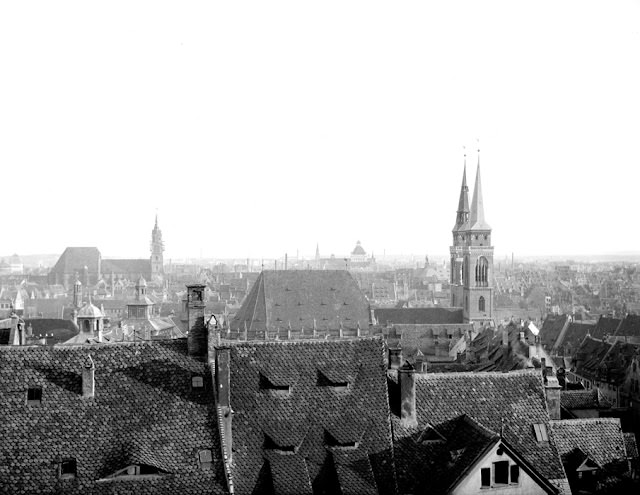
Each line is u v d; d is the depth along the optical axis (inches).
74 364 2071.9
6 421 1931.6
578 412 3009.4
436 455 2111.2
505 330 5251.0
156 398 2042.3
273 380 2137.1
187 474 1920.5
